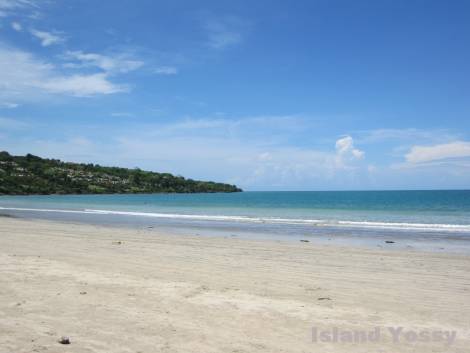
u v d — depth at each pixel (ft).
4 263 33.42
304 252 45.98
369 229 77.20
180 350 16.31
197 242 53.98
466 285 29.78
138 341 17.16
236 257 41.70
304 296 25.61
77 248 45.65
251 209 156.46
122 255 41.16
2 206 171.32
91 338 17.38
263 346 17.03
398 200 268.62
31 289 25.05
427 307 23.70
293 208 166.20
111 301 22.97
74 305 22.03
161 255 41.93
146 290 25.59
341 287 28.63
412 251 48.03
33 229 68.90
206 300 23.68
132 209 154.61
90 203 217.97
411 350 17.08
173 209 156.04
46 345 16.43
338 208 163.84
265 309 22.25
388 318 21.38
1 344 16.39
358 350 16.93
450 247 52.95
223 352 16.26
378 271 35.12
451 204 196.75
